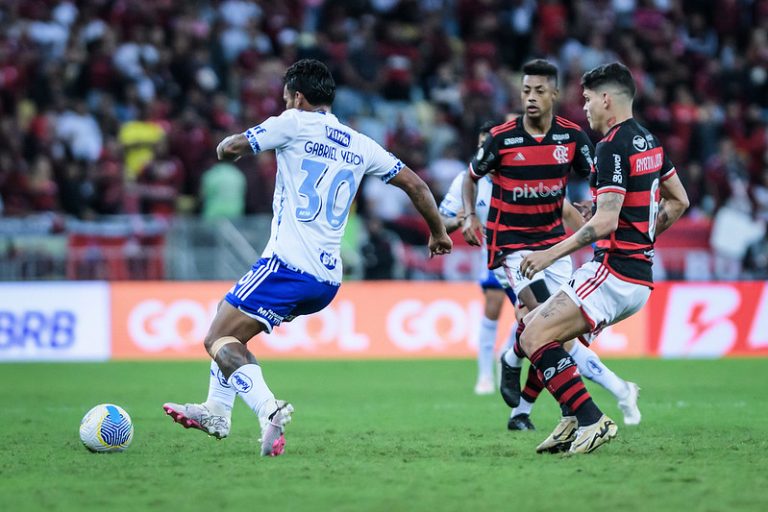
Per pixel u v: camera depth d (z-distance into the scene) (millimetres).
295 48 73562
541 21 80812
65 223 54406
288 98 23359
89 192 61156
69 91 68875
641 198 23125
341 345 51906
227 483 19938
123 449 24297
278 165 23266
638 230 23188
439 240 24516
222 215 59531
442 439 26531
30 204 60375
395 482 19938
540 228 28703
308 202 22891
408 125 71125
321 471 21234
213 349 22844
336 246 23344
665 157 24516
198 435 27422
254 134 22562
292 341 52000
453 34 83438
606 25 81062
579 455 22953
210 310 51750
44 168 60781
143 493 19062
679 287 51844
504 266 28844
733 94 79938
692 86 81312
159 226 54875
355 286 52156
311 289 23031
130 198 60781
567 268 29094
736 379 42938
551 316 23109
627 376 44000
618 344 51875
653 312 51844
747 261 59719
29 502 18391
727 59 82875
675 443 25156
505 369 28188
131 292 51625
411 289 52062
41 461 22984
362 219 60875
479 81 73500
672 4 85438
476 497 18453
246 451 24266
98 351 51219
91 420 24047
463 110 72000
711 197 67938
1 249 53531
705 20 86688
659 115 72938
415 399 37094
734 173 69938
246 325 23016
